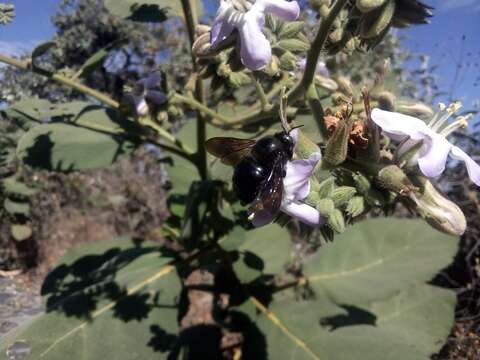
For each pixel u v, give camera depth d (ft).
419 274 0.77
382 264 0.79
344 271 0.79
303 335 0.67
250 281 0.70
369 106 0.41
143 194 1.64
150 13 0.65
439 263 0.78
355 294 0.76
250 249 0.79
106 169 1.69
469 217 1.08
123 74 1.48
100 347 0.60
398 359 0.61
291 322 0.69
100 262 0.79
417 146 0.40
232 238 0.66
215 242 0.69
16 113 0.65
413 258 0.79
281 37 0.47
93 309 0.63
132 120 0.64
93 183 1.66
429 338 0.79
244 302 0.73
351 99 0.44
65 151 0.63
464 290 0.99
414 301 0.83
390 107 0.46
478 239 1.03
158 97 0.58
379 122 0.40
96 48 1.32
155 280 0.67
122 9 0.65
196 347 0.75
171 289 0.66
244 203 0.42
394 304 0.83
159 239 1.53
